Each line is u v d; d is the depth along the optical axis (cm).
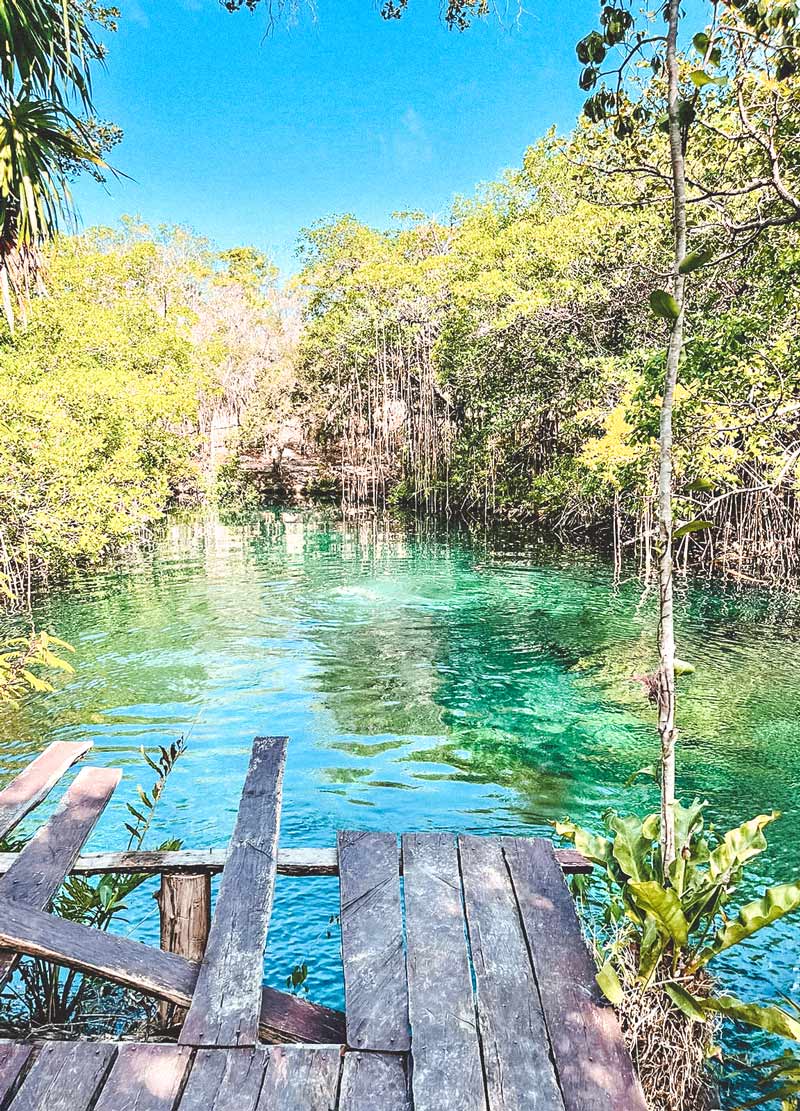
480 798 572
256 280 4669
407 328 3011
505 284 2009
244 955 222
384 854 273
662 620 238
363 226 3447
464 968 222
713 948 220
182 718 753
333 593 1423
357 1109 179
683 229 240
